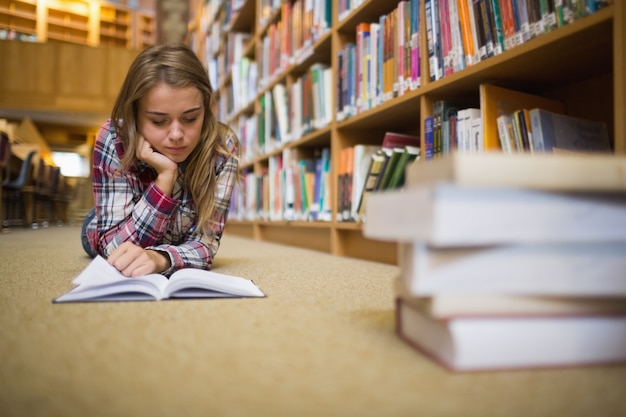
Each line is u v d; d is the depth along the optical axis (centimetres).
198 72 108
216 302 84
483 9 121
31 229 519
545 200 47
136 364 50
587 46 102
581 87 125
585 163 47
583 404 40
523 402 41
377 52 177
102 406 40
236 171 138
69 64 823
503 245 49
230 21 423
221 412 39
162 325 67
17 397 42
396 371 49
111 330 64
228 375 47
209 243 131
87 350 55
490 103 116
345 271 141
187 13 839
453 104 138
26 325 66
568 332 49
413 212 48
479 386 44
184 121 106
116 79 836
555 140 103
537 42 103
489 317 48
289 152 272
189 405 40
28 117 876
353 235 200
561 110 127
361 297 92
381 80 174
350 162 192
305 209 245
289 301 87
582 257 49
